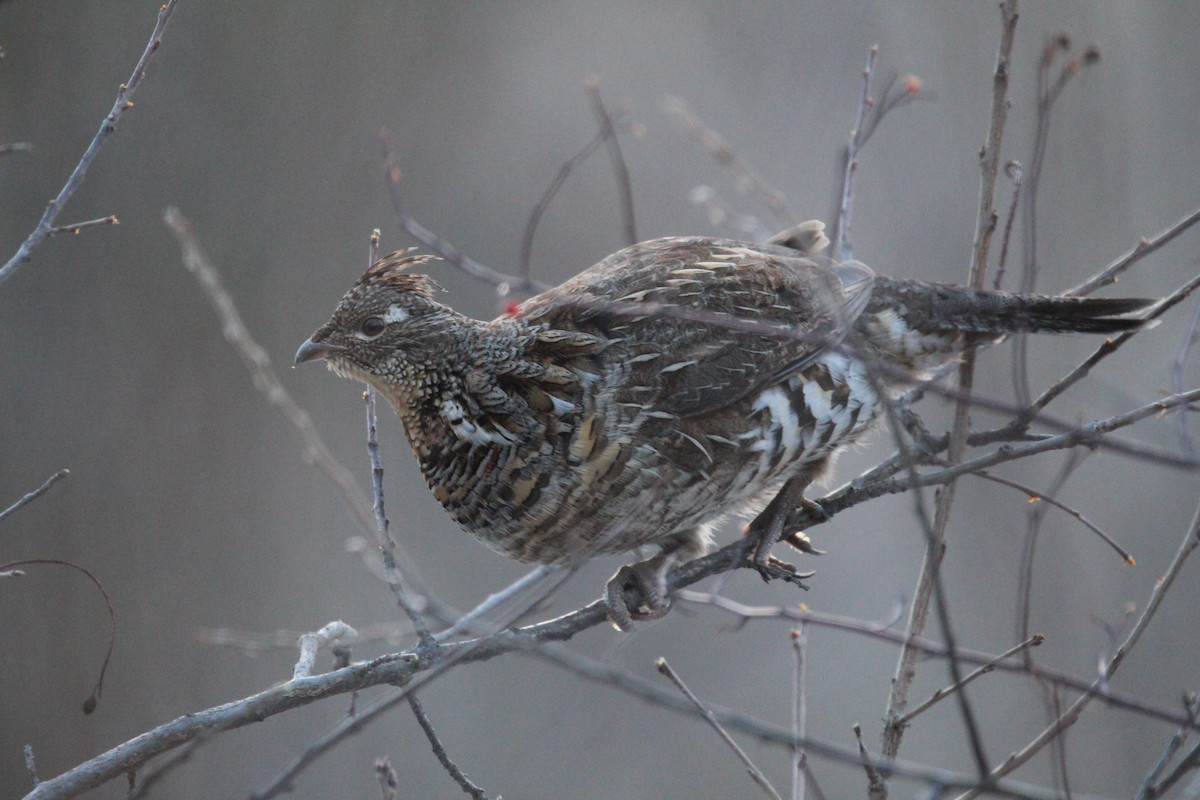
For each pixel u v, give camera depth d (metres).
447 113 16.09
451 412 6.65
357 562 14.23
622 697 14.07
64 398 13.85
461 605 14.30
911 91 7.46
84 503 13.66
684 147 16.16
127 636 13.54
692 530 7.04
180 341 14.40
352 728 4.33
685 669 14.15
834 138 16.30
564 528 6.49
